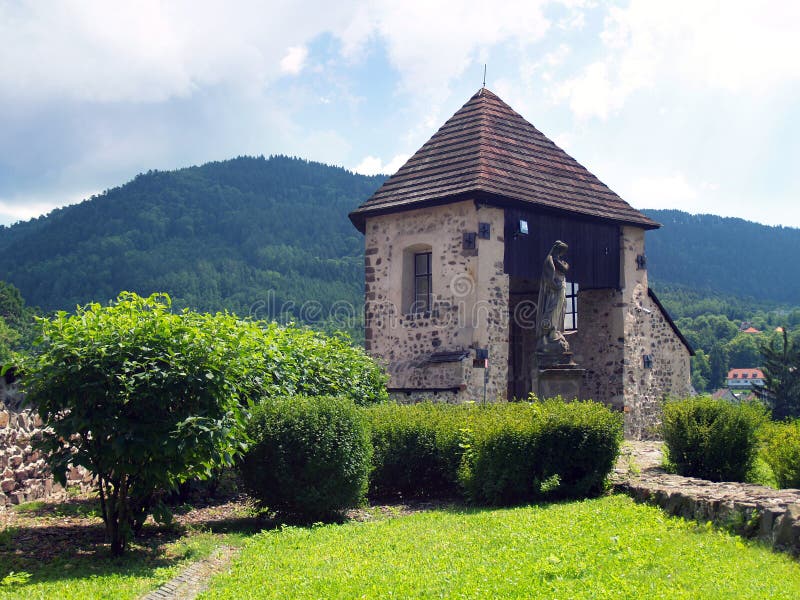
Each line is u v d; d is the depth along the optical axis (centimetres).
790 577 685
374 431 1223
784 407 3869
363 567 767
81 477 1215
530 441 1103
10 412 1068
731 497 901
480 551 805
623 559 740
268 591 704
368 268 2009
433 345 1848
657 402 2147
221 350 907
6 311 4716
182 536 967
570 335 2170
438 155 2016
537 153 2077
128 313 930
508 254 1850
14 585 731
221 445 882
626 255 2098
